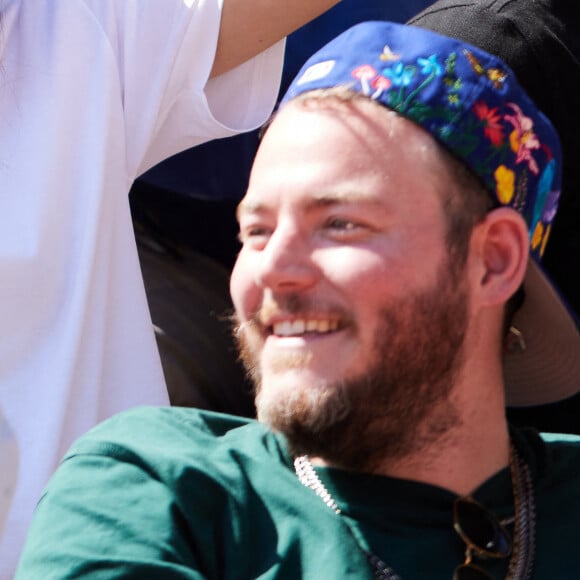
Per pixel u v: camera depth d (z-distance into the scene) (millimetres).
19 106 7930
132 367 8031
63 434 7664
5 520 7461
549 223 6477
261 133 7969
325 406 5426
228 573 5629
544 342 6641
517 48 7820
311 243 5613
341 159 5652
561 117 7895
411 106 5797
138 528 5578
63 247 7871
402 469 5855
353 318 5512
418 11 9664
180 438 6059
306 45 9445
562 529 6066
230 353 9508
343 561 5527
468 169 5844
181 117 8570
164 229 9836
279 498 5750
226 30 8492
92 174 7957
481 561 5773
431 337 5648
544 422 8266
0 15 7949
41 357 7711
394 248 5574
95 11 8242
